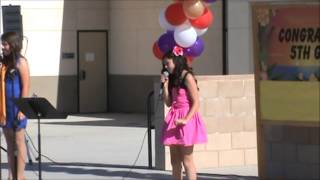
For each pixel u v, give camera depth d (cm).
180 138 1000
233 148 1327
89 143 1733
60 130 2047
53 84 2614
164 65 1034
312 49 1026
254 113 1335
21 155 1088
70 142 1759
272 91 1064
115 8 2644
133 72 2602
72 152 1575
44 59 2600
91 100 2673
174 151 1042
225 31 2269
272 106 1069
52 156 1515
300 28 1031
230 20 2136
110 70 2680
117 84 2656
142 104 2581
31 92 2583
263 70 1068
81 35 2655
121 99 2648
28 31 2572
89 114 2605
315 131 1044
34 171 1311
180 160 1043
